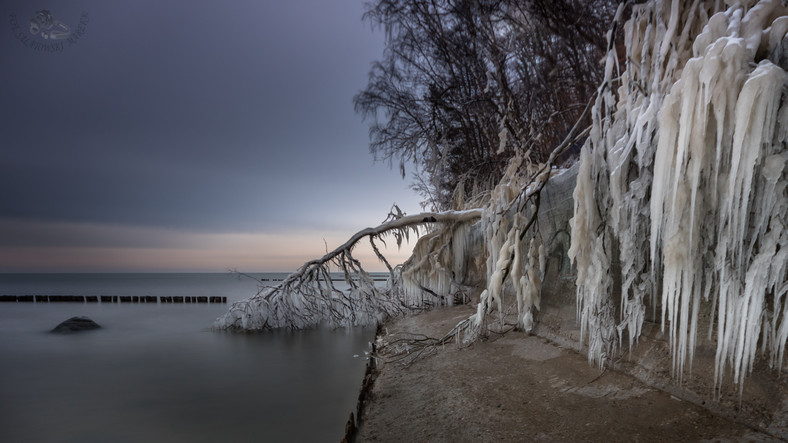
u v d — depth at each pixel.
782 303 2.96
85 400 7.82
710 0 3.60
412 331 10.12
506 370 5.39
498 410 4.11
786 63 2.73
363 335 13.37
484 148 13.91
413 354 7.32
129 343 14.18
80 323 17.81
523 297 6.80
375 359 7.85
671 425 3.23
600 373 4.56
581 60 8.82
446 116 13.69
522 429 3.62
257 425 6.14
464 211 11.10
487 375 5.32
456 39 11.82
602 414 3.64
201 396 7.85
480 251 10.63
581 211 4.54
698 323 3.73
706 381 3.49
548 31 8.72
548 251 6.89
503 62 10.55
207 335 15.09
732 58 2.67
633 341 4.55
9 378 9.64
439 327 9.45
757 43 2.78
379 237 12.24
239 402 7.34
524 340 6.65
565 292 6.20
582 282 4.64
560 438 3.34
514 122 10.55
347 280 12.88
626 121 4.17
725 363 3.35
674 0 3.60
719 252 2.98
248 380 8.89
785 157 2.57
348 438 3.87
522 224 6.86
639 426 3.31
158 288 66.19
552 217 6.71
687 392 3.59
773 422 2.82
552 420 3.70
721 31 3.06
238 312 15.31
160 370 10.11
